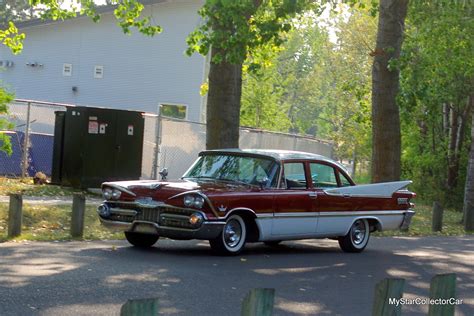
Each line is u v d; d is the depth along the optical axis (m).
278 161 13.05
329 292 9.99
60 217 15.30
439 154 37.66
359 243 14.55
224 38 17.50
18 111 30.95
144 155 26.02
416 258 14.26
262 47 21.80
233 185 12.65
